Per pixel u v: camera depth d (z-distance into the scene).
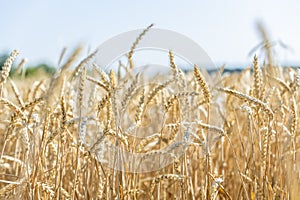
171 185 1.25
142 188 1.35
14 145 1.55
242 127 1.51
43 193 1.14
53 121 1.21
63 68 0.99
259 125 1.17
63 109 1.07
